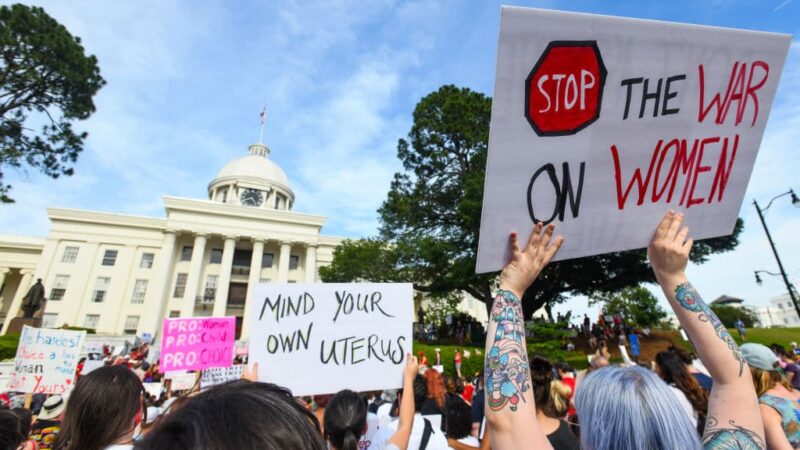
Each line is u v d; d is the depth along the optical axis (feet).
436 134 71.46
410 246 74.33
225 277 132.05
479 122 70.54
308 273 142.41
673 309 4.58
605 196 4.62
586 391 3.65
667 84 4.58
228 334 16.76
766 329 92.32
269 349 8.70
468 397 23.62
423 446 8.58
